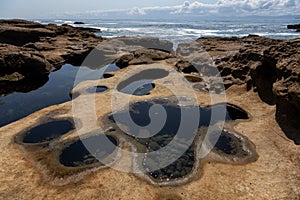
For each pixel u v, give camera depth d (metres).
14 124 14.13
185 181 9.50
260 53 18.59
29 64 25.91
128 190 9.03
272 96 15.76
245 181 9.35
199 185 9.26
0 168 10.16
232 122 14.05
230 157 10.91
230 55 22.55
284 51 15.11
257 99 16.55
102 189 9.07
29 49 30.16
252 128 13.23
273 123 13.32
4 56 25.23
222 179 9.52
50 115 15.20
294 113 12.45
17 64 25.47
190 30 84.94
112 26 113.88
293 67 12.96
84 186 9.22
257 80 16.83
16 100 19.31
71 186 9.23
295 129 12.09
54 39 41.53
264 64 16.34
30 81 24.58
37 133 13.12
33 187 9.17
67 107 16.30
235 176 9.66
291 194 8.64
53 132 13.20
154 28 96.81
